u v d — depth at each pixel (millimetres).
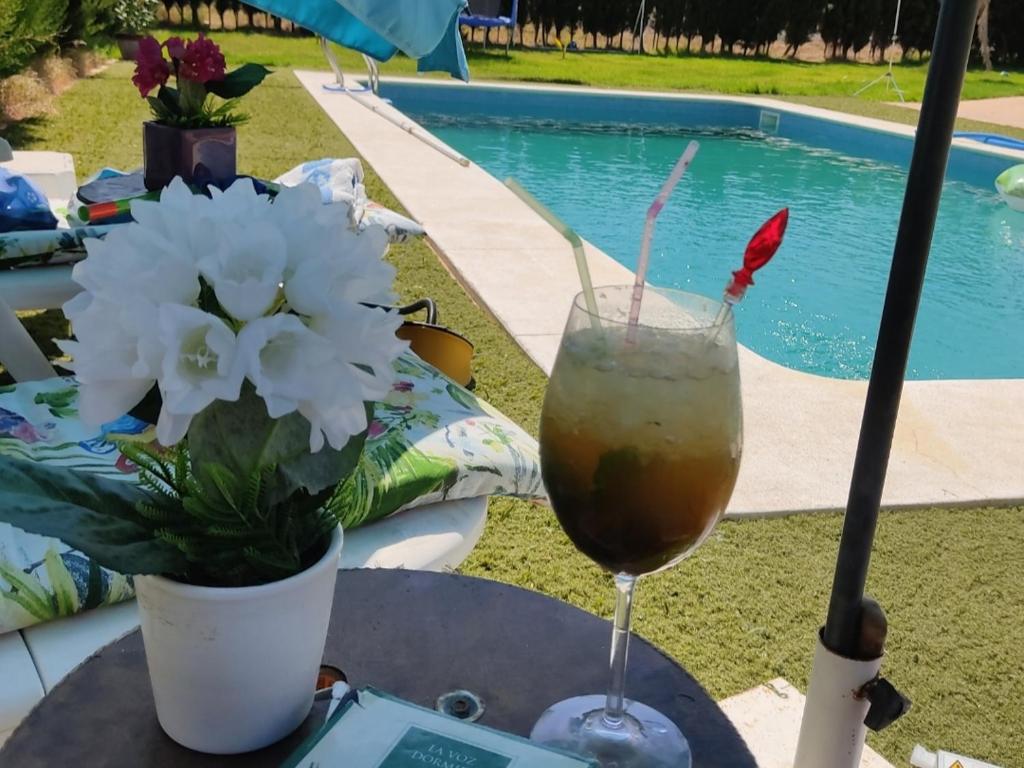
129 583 1691
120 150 8117
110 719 975
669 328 942
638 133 14836
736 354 941
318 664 957
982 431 3936
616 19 23297
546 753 889
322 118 10523
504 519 2951
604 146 13719
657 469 901
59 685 1023
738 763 1015
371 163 8266
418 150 9016
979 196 11211
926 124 1148
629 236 9109
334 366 758
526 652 1152
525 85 16000
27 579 1616
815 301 7352
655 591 2674
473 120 15031
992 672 2475
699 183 11648
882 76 19281
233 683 877
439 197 7219
